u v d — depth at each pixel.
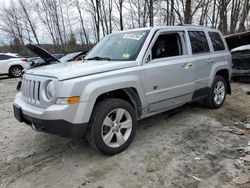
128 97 3.79
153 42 4.00
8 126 5.01
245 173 2.94
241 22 22.33
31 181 3.02
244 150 3.50
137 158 3.40
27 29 35.66
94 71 3.28
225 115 5.09
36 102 3.30
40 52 4.70
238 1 22.44
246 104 5.94
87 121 3.15
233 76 8.91
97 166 3.25
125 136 3.65
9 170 3.29
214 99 5.40
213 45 5.36
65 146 3.90
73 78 3.08
